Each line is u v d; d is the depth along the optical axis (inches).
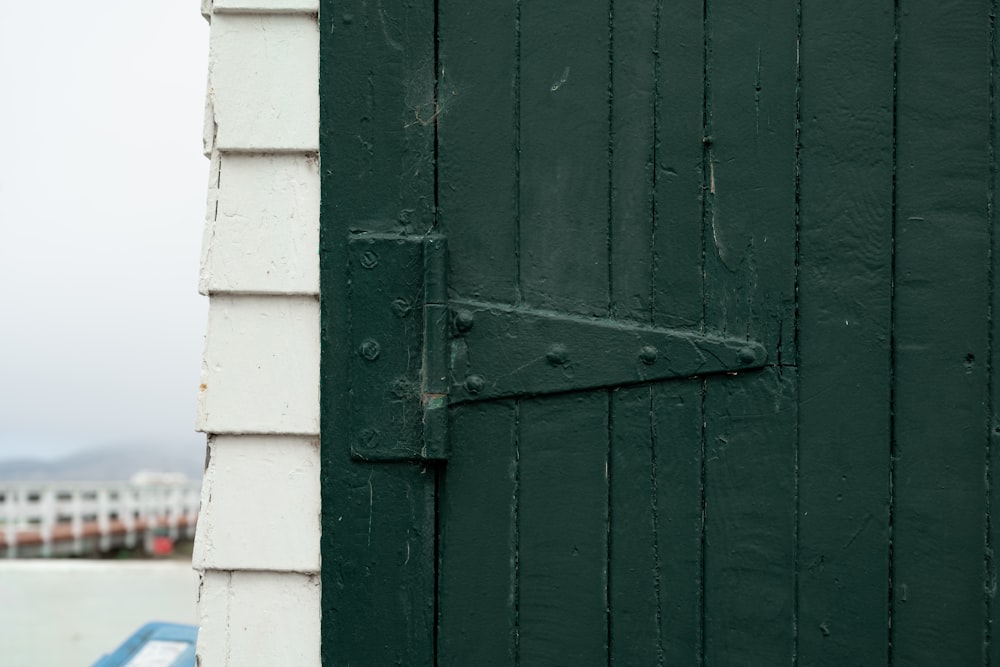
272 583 48.4
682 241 47.5
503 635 47.3
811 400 46.9
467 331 47.4
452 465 47.4
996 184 46.8
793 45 47.4
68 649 146.0
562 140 47.8
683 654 47.1
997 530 46.1
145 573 148.4
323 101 47.9
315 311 48.7
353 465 47.5
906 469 46.5
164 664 82.9
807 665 46.7
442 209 47.8
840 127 47.2
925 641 46.3
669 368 47.0
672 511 47.2
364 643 47.4
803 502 46.9
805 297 47.0
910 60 47.1
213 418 48.3
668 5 47.7
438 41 47.9
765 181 47.4
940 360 46.6
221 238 48.7
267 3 48.8
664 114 47.7
